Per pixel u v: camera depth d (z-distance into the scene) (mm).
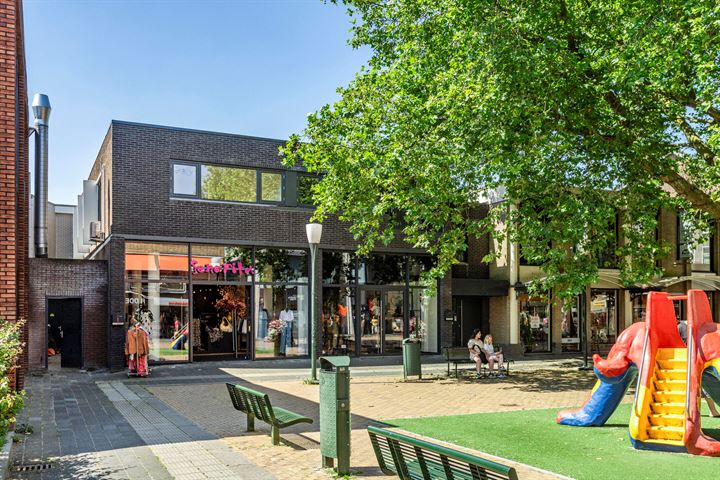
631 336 9781
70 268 18750
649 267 13641
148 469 7164
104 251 20594
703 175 14211
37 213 22078
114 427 9820
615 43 13078
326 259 21734
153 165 18875
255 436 9125
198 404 12195
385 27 18375
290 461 7590
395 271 23016
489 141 12773
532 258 13961
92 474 6957
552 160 13594
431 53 15523
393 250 22703
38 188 22125
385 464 6426
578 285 13008
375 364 20344
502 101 12492
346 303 21984
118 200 18297
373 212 15164
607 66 12555
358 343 22047
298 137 16656
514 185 13898
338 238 21703
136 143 18688
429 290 15258
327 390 7137
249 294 20391
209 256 19781
